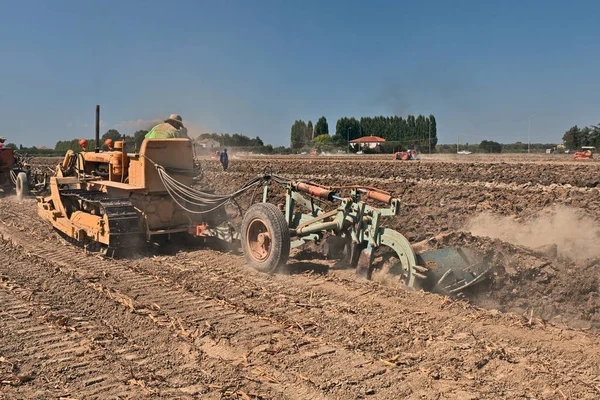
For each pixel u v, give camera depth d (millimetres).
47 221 12414
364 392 4301
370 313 6020
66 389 4340
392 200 6977
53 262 8453
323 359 4883
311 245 9320
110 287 7043
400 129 93125
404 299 6445
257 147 80000
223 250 9367
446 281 6918
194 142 10750
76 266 8273
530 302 6938
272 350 5043
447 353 4977
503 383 4449
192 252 9219
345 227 7668
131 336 5430
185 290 6949
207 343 5258
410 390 4324
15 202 16406
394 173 23750
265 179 8703
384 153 78938
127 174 10047
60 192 10477
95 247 9406
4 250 9297
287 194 8328
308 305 6293
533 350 5055
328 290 6859
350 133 95938
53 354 4992
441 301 6320
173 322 5777
